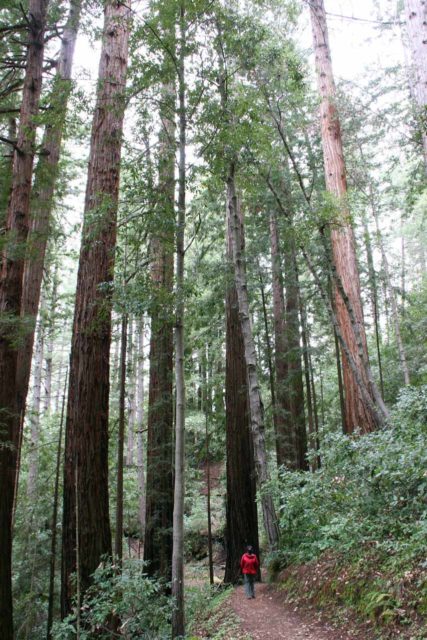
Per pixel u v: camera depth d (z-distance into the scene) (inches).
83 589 267.0
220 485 908.6
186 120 261.9
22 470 613.0
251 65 328.2
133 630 234.8
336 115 483.8
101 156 342.6
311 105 431.5
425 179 419.5
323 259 537.0
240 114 287.6
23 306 429.1
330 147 479.8
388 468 245.3
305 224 375.6
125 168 260.7
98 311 304.0
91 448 296.5
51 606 373.7
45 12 388.8
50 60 487.2
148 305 243.0
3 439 323.3
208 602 429.7
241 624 290.4
